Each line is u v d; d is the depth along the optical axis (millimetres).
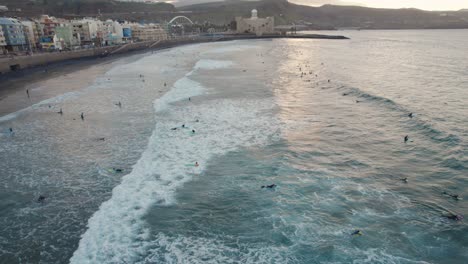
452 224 18016
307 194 21406
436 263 15391
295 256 16125
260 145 29359
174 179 23734
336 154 27219
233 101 44031
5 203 21203
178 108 41188
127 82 60062
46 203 21156
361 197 20875
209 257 16250
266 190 22000
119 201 21031
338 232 17719
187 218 19312
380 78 60438
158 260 16156
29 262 16172
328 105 41469
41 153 28797
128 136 32312
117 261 16094
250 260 15977
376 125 33656
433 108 38781
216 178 23781
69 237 17922
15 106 44281
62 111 41219
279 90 50500
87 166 26156
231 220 19062
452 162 24875
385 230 17750
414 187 21875
